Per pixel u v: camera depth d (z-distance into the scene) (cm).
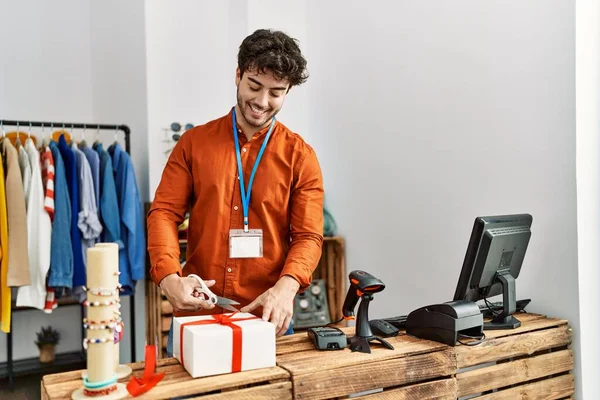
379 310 295
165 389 121
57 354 391
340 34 324
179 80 345
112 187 309
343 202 323
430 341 162
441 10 254
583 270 196
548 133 205
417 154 269
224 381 126
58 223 296
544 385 181
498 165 226
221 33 360
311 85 352
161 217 168
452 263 249
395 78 283
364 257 306
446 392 153
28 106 389
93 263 120
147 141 334
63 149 311
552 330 185
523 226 189
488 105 230
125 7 359
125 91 363
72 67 406
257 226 173
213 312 173
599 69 203
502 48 224
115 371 132
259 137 175
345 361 141
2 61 380
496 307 202
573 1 197
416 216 269
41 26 395
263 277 173
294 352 150
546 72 206
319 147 345
